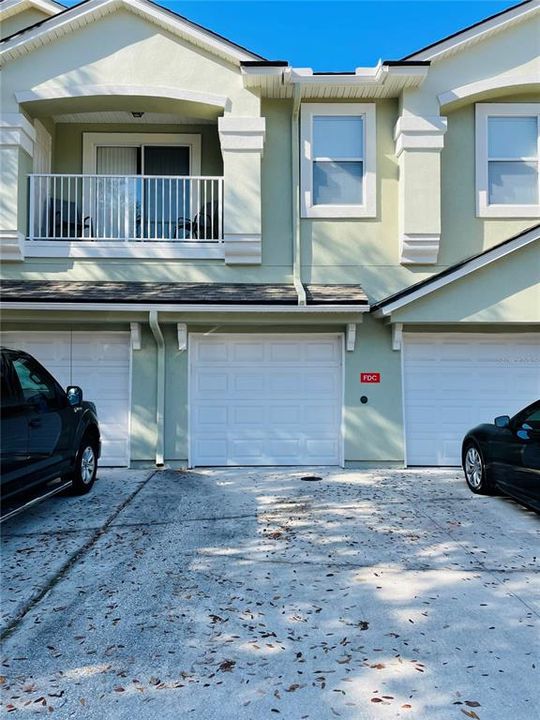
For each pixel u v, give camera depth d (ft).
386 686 10.29
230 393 30.86
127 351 30.81
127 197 31.12
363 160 31.32
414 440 31.01
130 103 30.63
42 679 10.55
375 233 31.22
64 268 30.63
